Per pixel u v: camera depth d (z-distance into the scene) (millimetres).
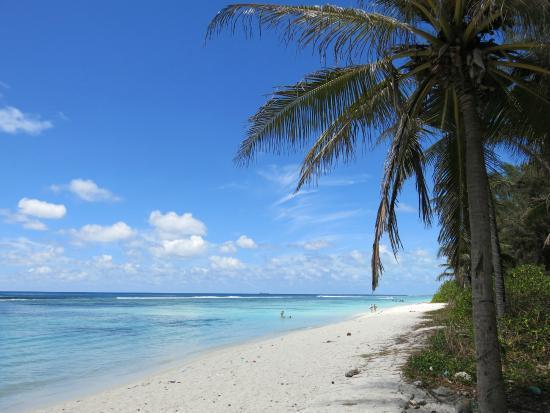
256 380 10844
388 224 7324
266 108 7164
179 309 60406
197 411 8359
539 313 12023
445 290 46219
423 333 17656
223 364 13758
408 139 7484
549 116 7367
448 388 8336
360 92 6848
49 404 10453
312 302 106688
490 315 5688
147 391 10500
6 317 42062
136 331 28609
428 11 6285
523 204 25797
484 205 5902
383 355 13094
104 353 18953
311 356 14141
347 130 7578
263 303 92750
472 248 5914
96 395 10758
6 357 18031
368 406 7207
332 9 5902
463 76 6059
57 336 25734
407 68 6949
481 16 5680
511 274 16172
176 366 15398
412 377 9312
